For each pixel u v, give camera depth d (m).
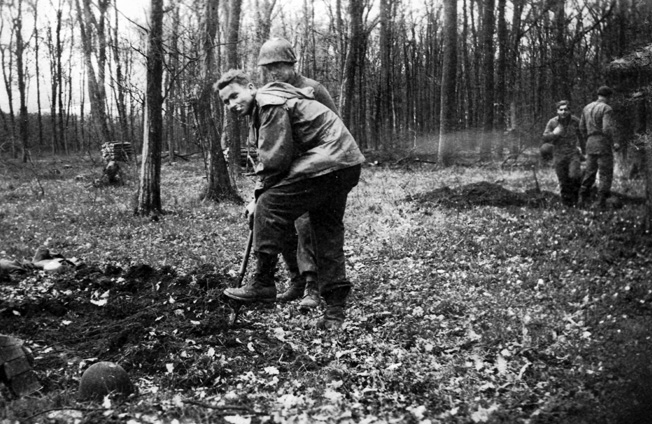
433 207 13.31
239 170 23.64
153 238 11.60
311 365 4.83
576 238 8.38
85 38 37.59
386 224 11.92
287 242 6.47
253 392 4.31
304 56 48.44
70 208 16.58
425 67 47.00
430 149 30.91
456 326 5.76
